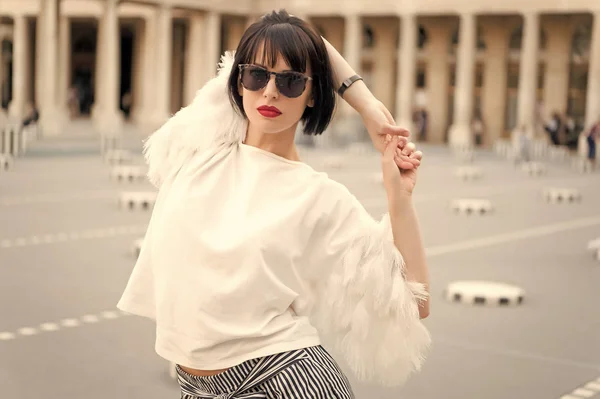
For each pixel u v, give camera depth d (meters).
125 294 2.94
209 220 2.79
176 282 2.77
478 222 17.98
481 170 32.81
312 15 53.53
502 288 10.77
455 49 55.94
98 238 14.38
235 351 2.74
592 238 16.20
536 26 46.94
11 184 22.09
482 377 7.39
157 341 2.85
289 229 2.76
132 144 40.56
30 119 40.62
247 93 2.85
